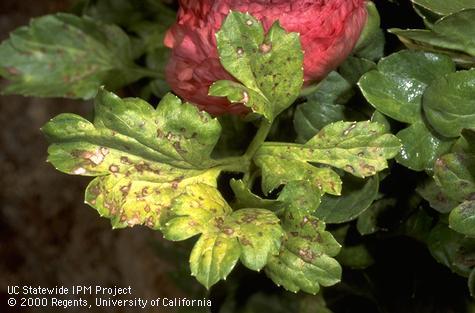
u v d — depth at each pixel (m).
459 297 0.45
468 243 0.40
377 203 0.43
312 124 0.43
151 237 0.96
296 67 0.37
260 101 0.37
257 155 0.40
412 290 0.46
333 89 0.43
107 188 0.37
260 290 0.52
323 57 0.38
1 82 1.20
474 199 0.38
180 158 0.38
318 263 0.37
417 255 0.46
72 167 0.37
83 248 1.16
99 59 0.53
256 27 0.37
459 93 0.38
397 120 0.40
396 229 0.44
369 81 0.39
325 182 0.38
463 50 0.39
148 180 0.38
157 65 0.54
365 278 0.48
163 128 0.37
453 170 0.38
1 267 1.19
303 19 0.37
